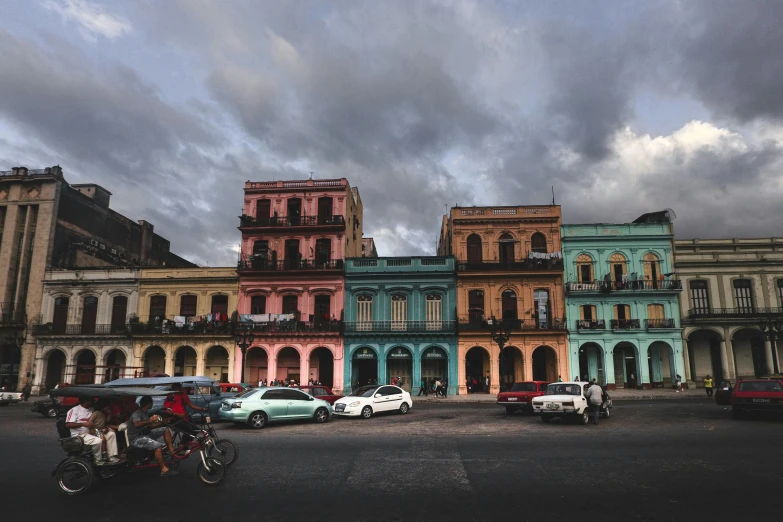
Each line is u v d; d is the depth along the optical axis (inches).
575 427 685.3
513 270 1579.7
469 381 1571.1
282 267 1667.1
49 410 896.3
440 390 1402.6
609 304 1571.1
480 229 1648.6
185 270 1686.8
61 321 1694.1
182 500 338.3
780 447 507.5
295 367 1610.5
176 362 1662.2
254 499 337.7
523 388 913.5
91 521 295.9
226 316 1646.2
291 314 1601.9
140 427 405.7
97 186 1984.5
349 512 308.0
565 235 1633.9
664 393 1378.0
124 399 432.8
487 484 370.6
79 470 359.6
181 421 420.5
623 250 1612.9
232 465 439.8
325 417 800.3
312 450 515.2
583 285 1574.8
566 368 1525.6
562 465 431.5
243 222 1694.1
